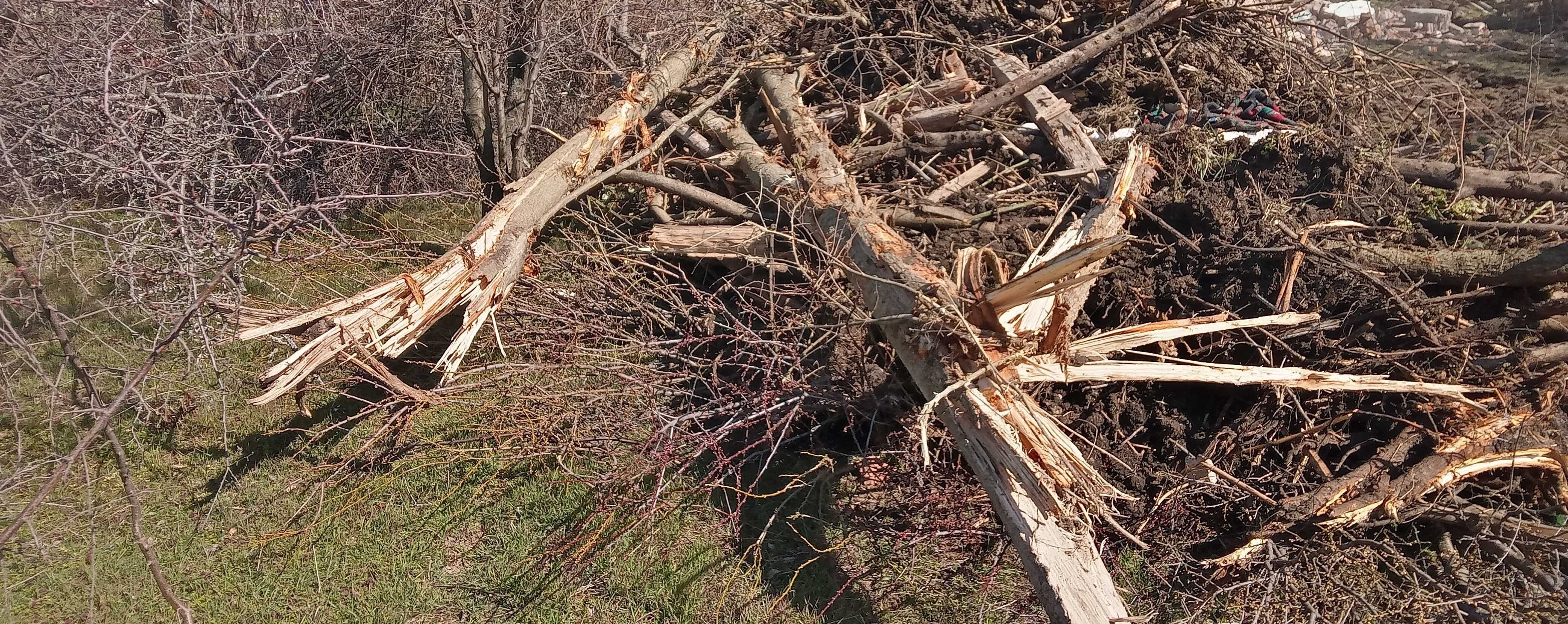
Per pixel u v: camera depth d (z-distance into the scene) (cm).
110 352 514
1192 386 435
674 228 540
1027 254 482
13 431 462
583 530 419
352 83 652
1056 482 320
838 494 433
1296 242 436
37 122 474
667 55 653
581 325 505
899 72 625
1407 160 525
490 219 480
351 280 582
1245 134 524
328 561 410
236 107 542
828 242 448
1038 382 390
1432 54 991
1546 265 411
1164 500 397
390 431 468
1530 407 397
